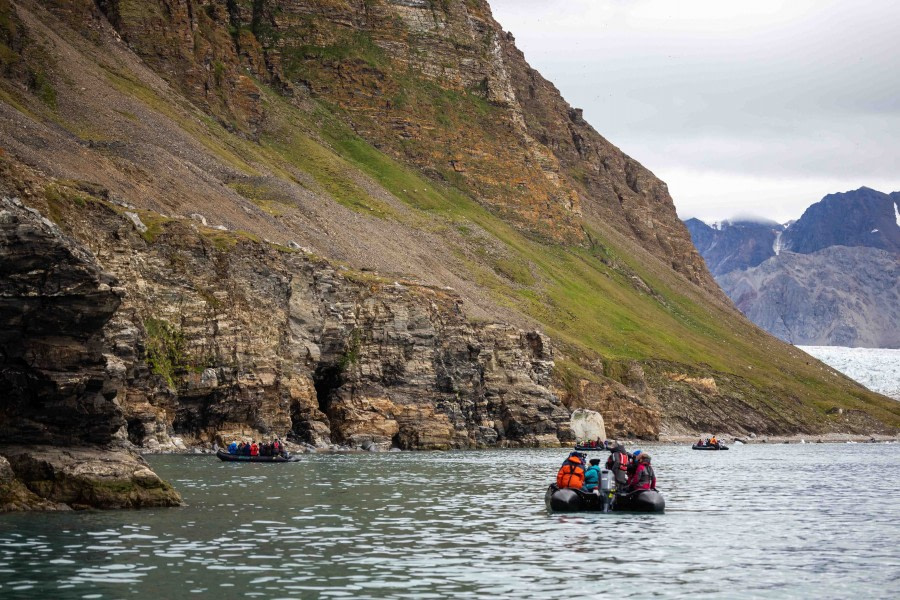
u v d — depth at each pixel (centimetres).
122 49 17538
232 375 9344
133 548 3212
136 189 11462
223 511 4234
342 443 10725
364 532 3734
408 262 16638
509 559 3206
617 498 4519
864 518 4612
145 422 8269
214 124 17875
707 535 3847
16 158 9781
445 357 12181
